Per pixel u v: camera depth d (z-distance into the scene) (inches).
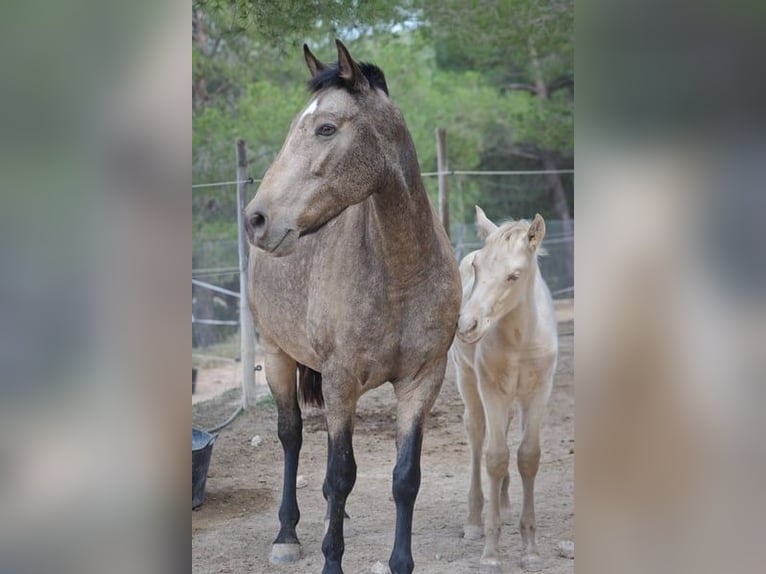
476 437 163.0
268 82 420.2
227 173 411.5
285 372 163.8
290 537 157.9
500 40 360.5
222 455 223.8
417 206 118.6
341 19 210.2
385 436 238.5
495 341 138.3
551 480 202.7
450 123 507.8
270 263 149.5
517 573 146.4
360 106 109.5
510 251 132.0
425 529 170.9
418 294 123.1
